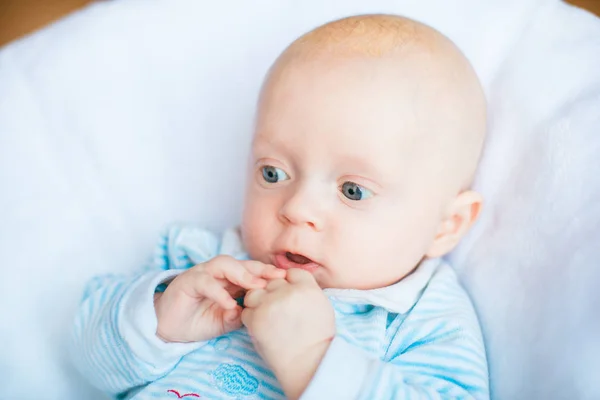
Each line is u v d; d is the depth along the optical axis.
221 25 1.10
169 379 0.78
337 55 0.77
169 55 1.10
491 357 0.84
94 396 0.98
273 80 0.80
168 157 1.10
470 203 0.87
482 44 1.00
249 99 1.11
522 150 0.90
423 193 0.78
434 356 0.76
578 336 0.72
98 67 1.06
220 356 0.78
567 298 0.75
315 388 0.64
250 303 0.70
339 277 0.78
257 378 0.75
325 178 0.76
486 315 0.87
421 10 1.05
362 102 0.74
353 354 0.67
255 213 0.80
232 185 1.11
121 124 1.07
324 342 0.67
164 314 0.75
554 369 0.73
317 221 0.75
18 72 1.03
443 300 0.84
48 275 0.98
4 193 0.98
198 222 1.11
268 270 0.72
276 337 0.67
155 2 1.10
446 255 0.96
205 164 1.11
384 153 0.74
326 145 0.74
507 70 0.97
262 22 1.11
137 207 1.08
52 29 1.08
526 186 0.87
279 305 0.67
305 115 0.75
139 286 0.80
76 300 0.99
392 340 0.79
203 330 0.76
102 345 0.79
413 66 0.77
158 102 1.10
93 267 1.03
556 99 0.89
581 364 0.70
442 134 0.79
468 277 0.92
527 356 0.78
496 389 0.82
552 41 0.94
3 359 0.93
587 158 0.82
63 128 1.04
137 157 1.08
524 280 0.83
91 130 1.05
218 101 1.11
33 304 0.96
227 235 0.94
